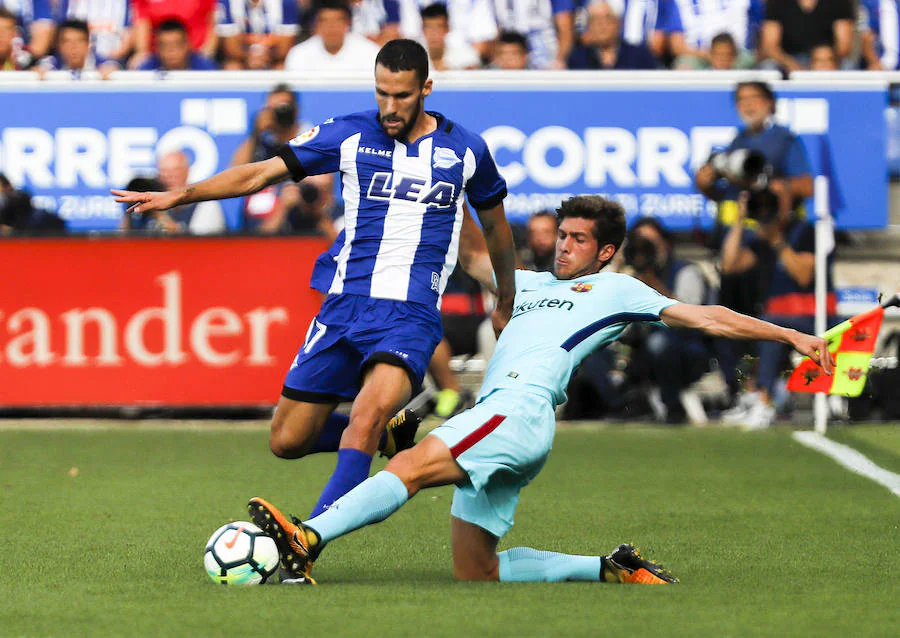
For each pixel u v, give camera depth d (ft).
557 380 55.36
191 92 124.57
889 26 146.10
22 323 114.01
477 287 115.96
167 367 114.21
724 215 118.42
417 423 62.44
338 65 137.08
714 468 94.48
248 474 91.81
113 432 113.29
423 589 52.85
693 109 125.39
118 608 48.65
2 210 122.93
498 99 125.18
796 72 126.21
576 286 57.77
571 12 143.43
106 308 114.01
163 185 123.03
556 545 65.82
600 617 47.34
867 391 119.34
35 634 44.29
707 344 119.44
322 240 113.50
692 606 49.73
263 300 113.80
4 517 73.77
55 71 131.13
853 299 128.06
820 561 61.11
